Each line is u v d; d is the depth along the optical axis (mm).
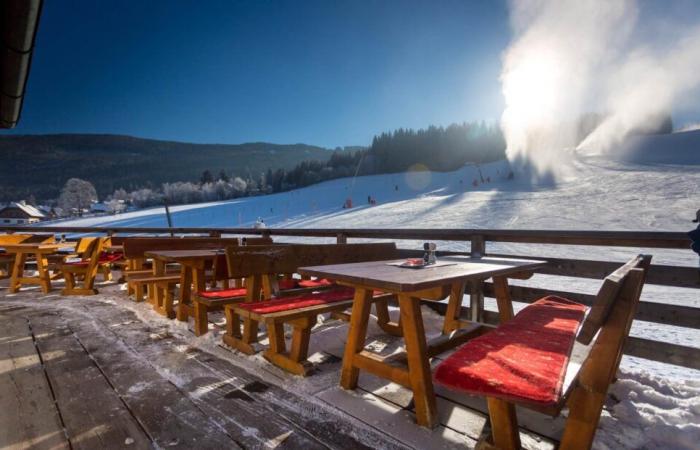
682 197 26984
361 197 65875
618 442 1556
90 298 4449
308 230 4781
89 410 1792
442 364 1359
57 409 1803
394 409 1819
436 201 43156
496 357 1411
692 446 1506
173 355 2527
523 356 1422
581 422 1229
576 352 1525
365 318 2018
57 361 2418
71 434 1594
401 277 1794
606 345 1222
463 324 2766
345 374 2037
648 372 2178
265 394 1965
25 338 2904
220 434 1599
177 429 1633
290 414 1764
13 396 1933
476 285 3230
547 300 2516
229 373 2230
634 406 1788
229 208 71562
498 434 1402
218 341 2797
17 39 2326
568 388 1192
